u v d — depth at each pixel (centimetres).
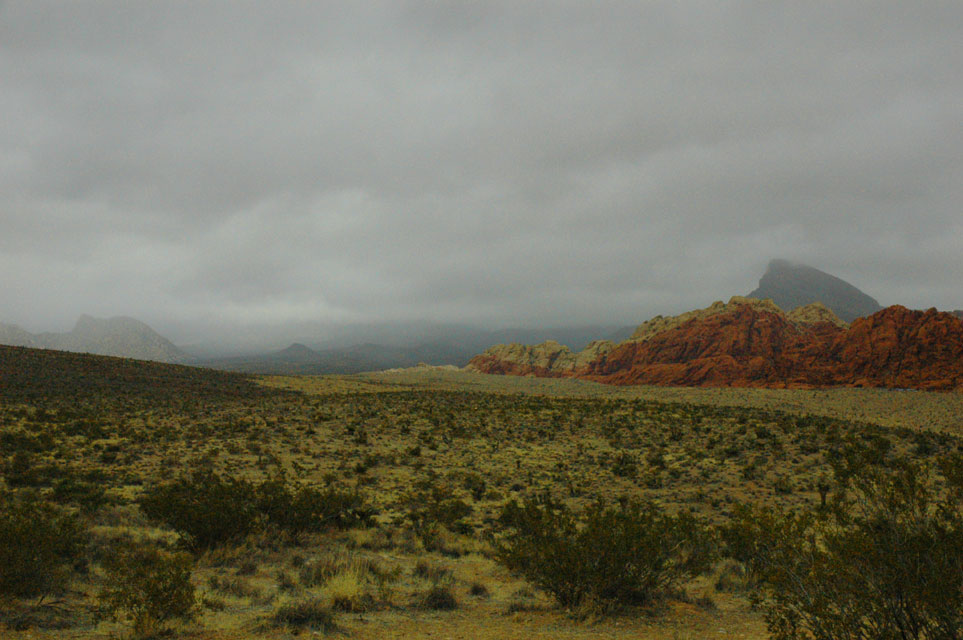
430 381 18175
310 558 1436
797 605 608
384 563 1462
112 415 5716
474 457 4653
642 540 1044
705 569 1327
